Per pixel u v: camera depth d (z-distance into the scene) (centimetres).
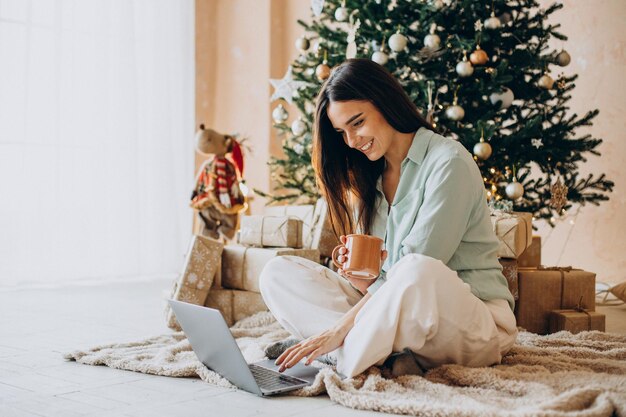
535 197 377
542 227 469
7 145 451
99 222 492
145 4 528
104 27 497
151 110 529
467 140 330
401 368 157
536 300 263
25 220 455
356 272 156
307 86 363
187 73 553
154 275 525
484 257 173
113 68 504
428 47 320
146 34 529
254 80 557
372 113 167
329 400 149
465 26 345
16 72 455
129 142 509
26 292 414
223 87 575
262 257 280
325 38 365
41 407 147
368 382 150
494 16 332
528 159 343
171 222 534
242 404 146
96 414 141
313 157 186
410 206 171
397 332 152
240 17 568
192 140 554
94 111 492
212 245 276
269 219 306
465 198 164
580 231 450
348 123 166
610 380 151
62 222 474
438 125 337
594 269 443
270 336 231
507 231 260
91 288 438
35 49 466
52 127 470
